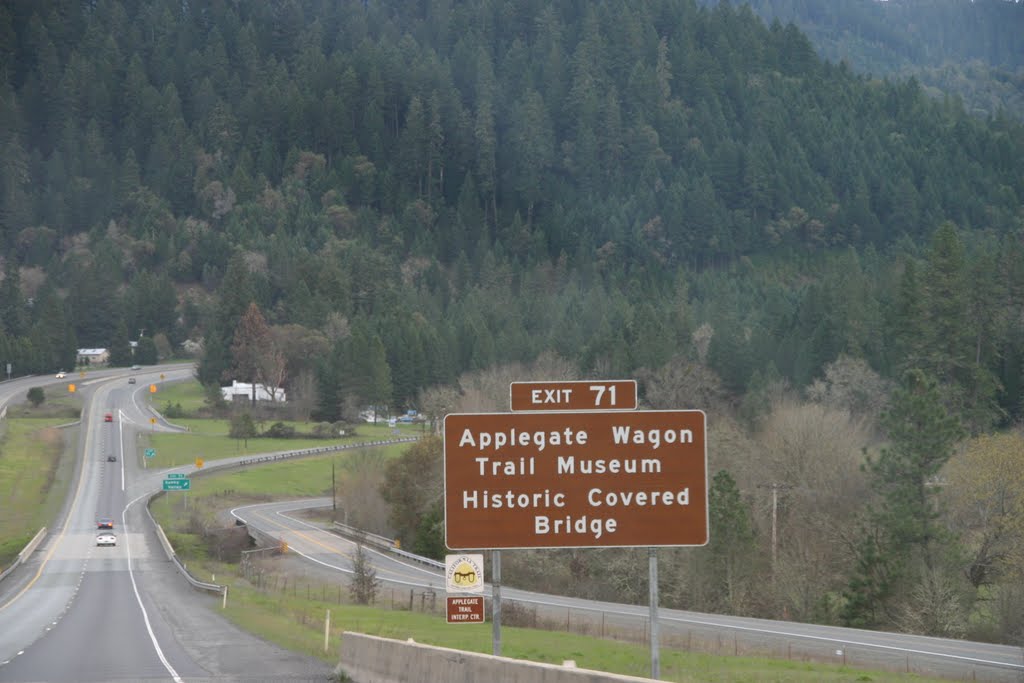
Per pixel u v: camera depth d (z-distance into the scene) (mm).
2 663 33375
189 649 36312
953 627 62406
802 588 70500
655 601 21672
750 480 83500
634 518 22234
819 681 34469
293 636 39938
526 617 55750
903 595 67562
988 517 72875
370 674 26469
